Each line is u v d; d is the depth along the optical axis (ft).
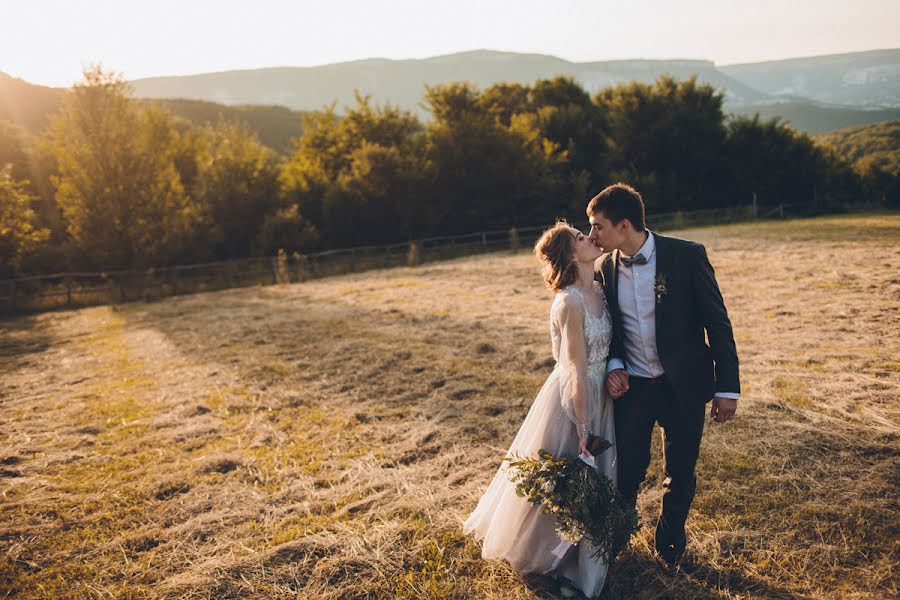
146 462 14.97
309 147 96.07
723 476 11.85
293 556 10.26
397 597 8.98
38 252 62.18
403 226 85.92
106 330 37.22
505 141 92.63
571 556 8.85
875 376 16.99
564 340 8.47
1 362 29.86
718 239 56.13
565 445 8.90
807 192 106.93
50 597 9.57
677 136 104.88
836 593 8.30
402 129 96.17
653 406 8.68
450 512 11.35
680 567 9.20
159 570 10.19
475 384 19.25
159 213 64.69
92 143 60.70
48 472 14.67
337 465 14.01
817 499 10.68
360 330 29.17
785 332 22.61
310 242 75.66
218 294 52.13
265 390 20.68
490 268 51.16
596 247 8.52
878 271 32.55
